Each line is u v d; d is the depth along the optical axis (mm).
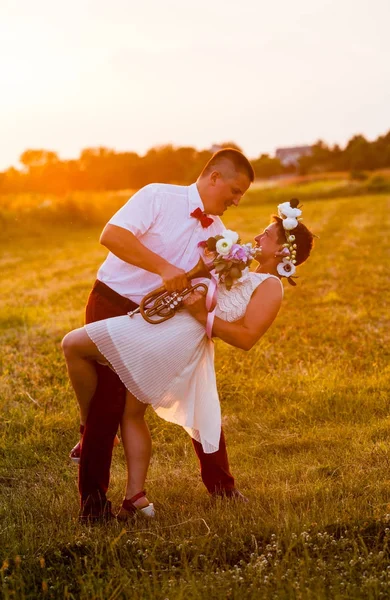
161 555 3230
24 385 6531
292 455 4680
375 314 9625
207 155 71812
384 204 37000
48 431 5250
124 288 3689
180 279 3430
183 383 3574
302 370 6695
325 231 23859
